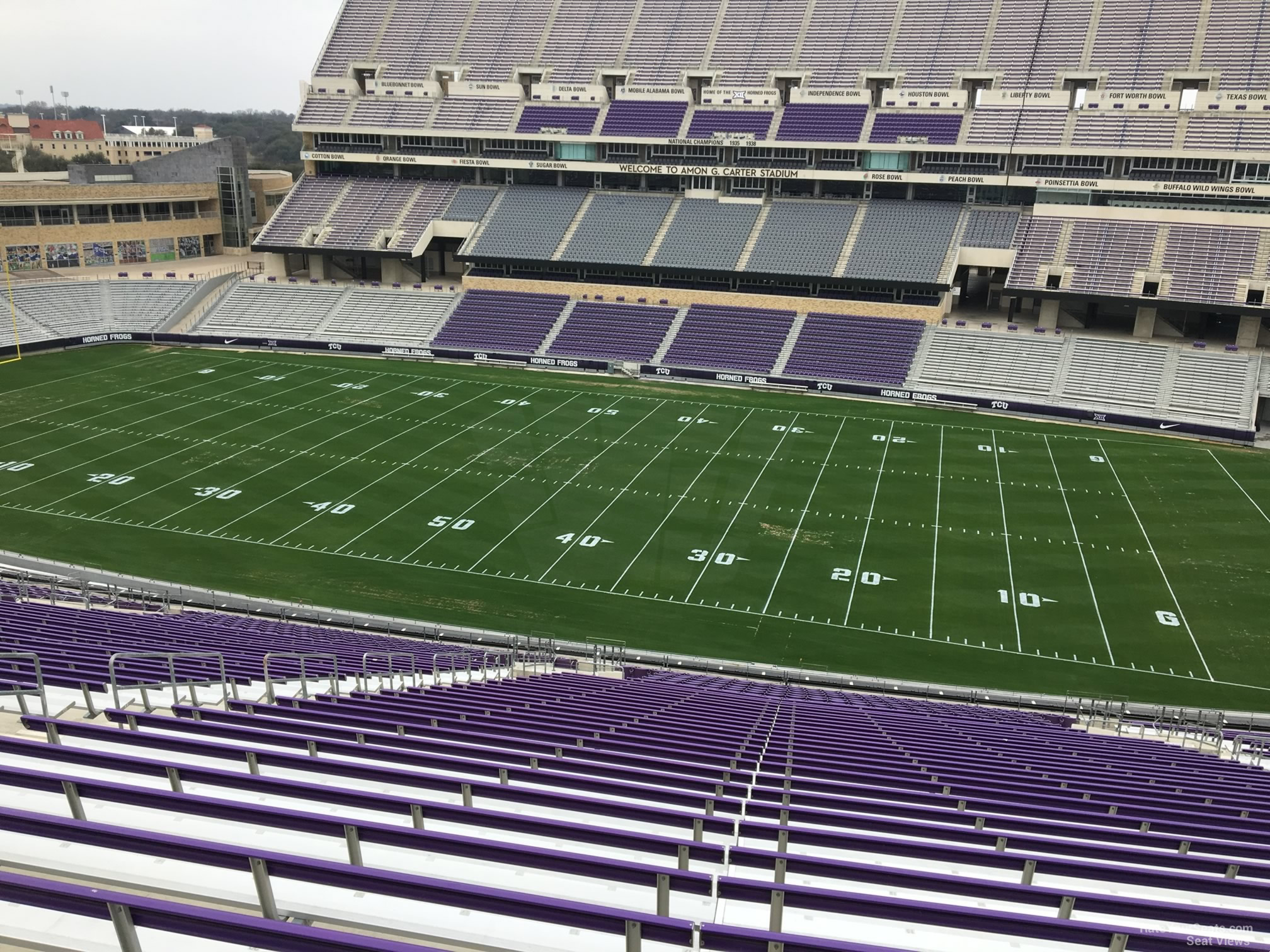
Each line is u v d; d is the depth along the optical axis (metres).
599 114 80.94
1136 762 19.42
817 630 34.72
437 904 6.71
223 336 74.75
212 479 47.22
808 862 7.77
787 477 49.25
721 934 6.04
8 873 5.92
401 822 9.38
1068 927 6.48
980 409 61.78
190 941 6.32
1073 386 61.56
